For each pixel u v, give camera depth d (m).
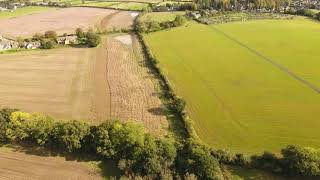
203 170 69.00
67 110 100.75
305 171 68.06
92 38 158.62
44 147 81.62
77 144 77.12
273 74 120.75
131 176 71.31
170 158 72.19
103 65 135.75
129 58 143.88
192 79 120.19
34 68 133.00
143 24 189.12
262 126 89.31
